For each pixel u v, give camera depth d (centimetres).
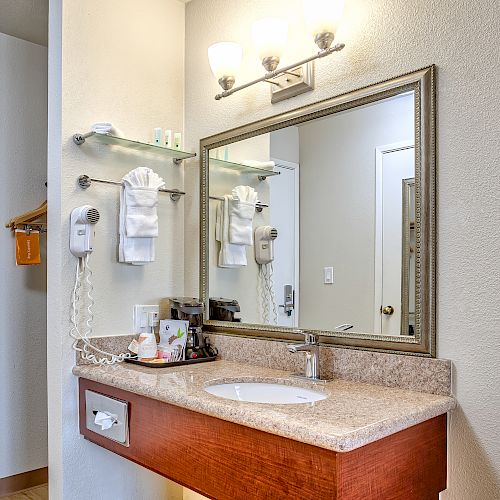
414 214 152
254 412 125
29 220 275
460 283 142
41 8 252
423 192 149
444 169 146
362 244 166
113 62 212
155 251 222
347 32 171
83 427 192
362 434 110
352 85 169
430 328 146
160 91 226
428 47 150
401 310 155
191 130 230
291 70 186
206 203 221
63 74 197
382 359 157
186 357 202
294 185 187
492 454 135
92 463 201
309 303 181
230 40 213
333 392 148
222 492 133
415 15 154
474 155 140
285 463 117
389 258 158
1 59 283
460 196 143
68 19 199
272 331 191
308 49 183
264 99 199
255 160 202
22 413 287
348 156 171
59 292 195
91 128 204
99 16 208
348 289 169
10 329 283
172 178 229
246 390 171
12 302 284
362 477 113
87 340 198
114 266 209
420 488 130
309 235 182
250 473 126
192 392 147
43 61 300
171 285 228
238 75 209
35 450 291
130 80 217
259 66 201
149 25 224
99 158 206
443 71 147
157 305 222
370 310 163
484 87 139
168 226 227
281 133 192
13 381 284
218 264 215
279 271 191
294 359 181
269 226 196
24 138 290
